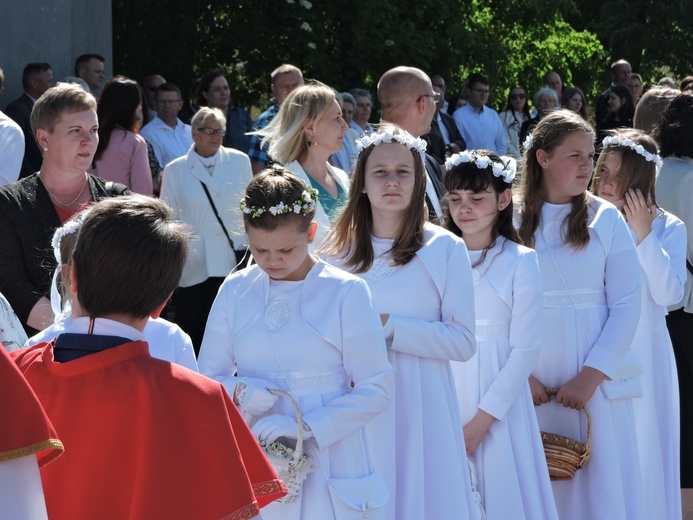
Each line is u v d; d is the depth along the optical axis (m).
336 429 2.87
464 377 3.85
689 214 5.11
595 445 4.08
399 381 3.40
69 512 2.04
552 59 18.27
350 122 8.98
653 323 4.58
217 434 2.07
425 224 3.55
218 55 13.12
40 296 3.94
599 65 20.27
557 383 4.14
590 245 4.15
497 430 3.76
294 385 2.97
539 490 3.82
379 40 13.55
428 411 3.41
